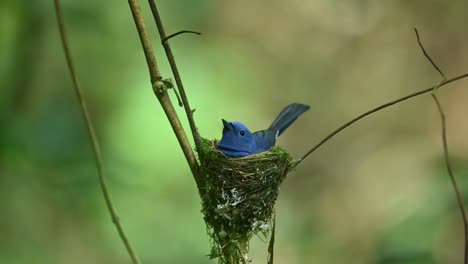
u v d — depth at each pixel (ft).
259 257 49.57
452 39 58.13
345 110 60.80
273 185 23.73
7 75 36.76
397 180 56.90
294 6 63.16
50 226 37.73
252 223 22.58
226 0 62.64
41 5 36.94
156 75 19.01
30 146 32.40
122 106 42.57
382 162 57.93
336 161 59.47
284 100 60.85
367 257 49.90
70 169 32.48
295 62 62.18
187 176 42.57
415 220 31.30
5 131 32.37
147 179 38.17
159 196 41.47
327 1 62.75
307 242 49.14
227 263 21.93
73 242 38.52
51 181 32.65
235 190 22.62
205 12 44.80
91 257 39.22
